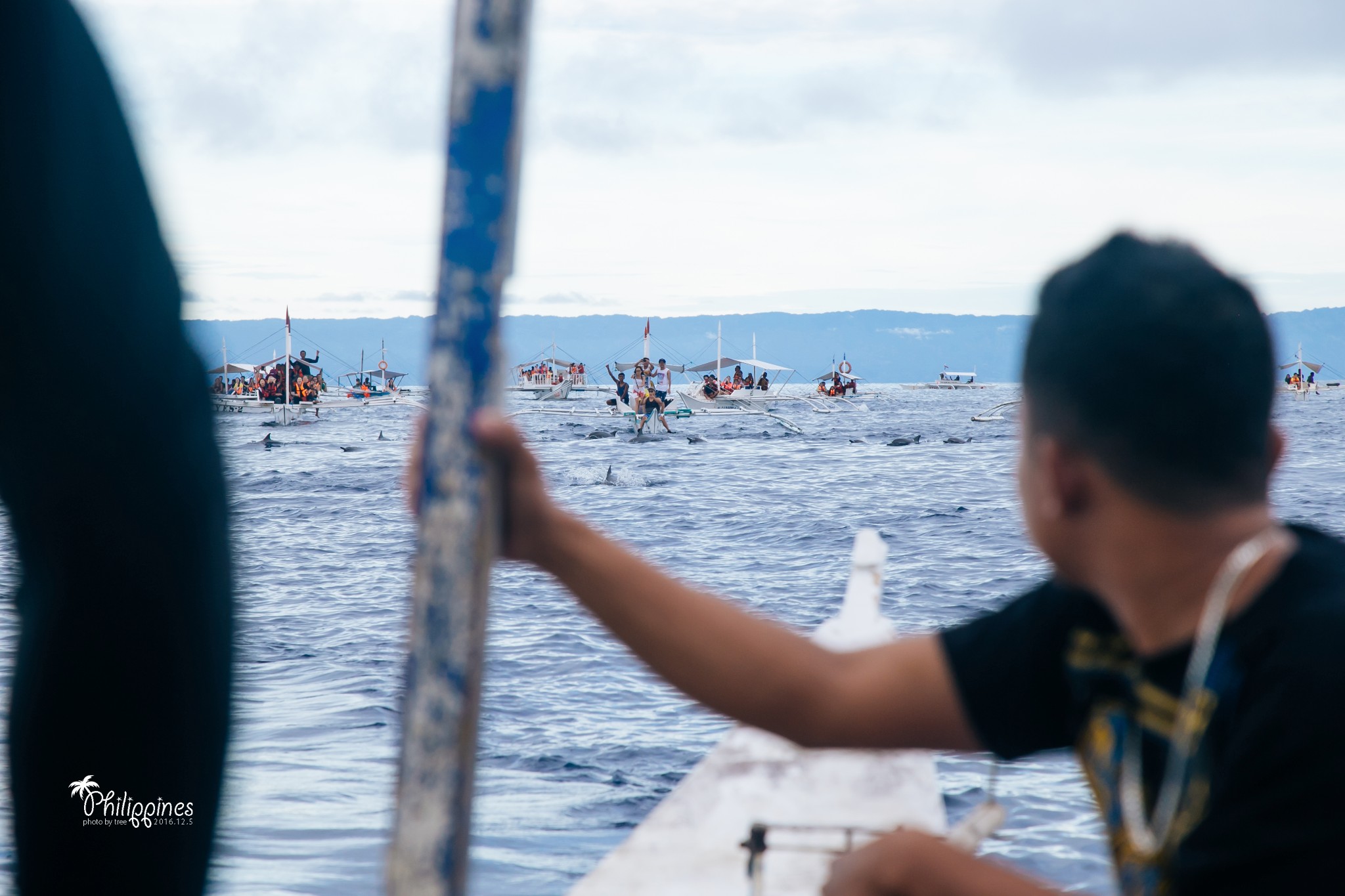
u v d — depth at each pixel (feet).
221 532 14.52
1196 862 11.69
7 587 14.40
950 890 14.15
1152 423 11.94
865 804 36.52
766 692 15.99
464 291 10.51
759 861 21.34
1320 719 11.06
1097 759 14.30
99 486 13.32
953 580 177.37
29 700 13.93
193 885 14.80
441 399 10.70
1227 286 12.25
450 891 10.77
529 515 14.79
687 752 81.71
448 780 10.77
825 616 151.02
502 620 135.44
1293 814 11.14
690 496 322.96
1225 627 12.10
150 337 13.43
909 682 16.24
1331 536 12.95
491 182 10.39
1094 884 53.01
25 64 12.60
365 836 61.21
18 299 12.69
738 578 184.44
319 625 139.95
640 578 15.65
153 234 13.70
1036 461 13.15
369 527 258.98
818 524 258.37
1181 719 12.50
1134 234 13.16
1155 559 12.48
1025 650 15.64
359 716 92.27
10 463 13.35
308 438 610.24
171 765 14.25
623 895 30.12
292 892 53.01
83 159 12.98
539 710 94.12
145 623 13.79
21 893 14.55
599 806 68.90
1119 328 12.06
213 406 14.58
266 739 84.28
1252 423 12.16
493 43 10.30
